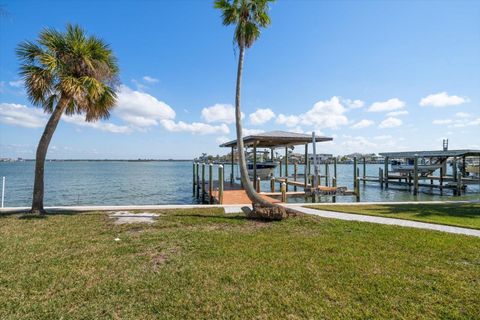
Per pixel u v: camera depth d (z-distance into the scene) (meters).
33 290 3.60
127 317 3.04
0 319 2.95
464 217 8.80
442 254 5.08
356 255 5.00
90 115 9.41
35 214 8.50
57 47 8.26
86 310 3.16
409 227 7.27
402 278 4.02
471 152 21.53
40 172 8.85
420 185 25.09
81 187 25.98
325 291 3.62
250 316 3.07
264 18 9.09
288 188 25.03
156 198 19.91
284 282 3.88
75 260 4.66
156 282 3.87
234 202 12.85
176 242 5.74
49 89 8.47
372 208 10.63
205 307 3.24
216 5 8.98
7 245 5.42
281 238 6.12
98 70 8.77
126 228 6.94
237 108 9.00
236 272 4.21
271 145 24.89
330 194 16.25
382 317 3.04
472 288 3.71
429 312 3.13
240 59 9.04
